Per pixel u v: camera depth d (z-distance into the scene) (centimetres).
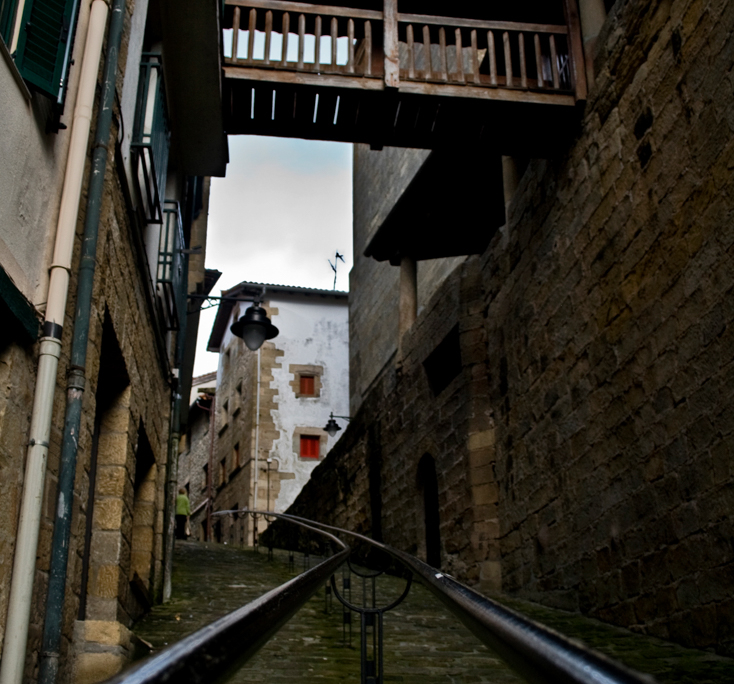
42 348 392
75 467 421
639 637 638
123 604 608
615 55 762
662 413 641
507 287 1026
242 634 101
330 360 2955
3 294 338
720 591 550
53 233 420
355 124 869
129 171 595
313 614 754
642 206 691
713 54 595
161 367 871
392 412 1441
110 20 513
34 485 374
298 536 1844
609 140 762
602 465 740
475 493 1043
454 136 876
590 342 776
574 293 819
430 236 1275
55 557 402
